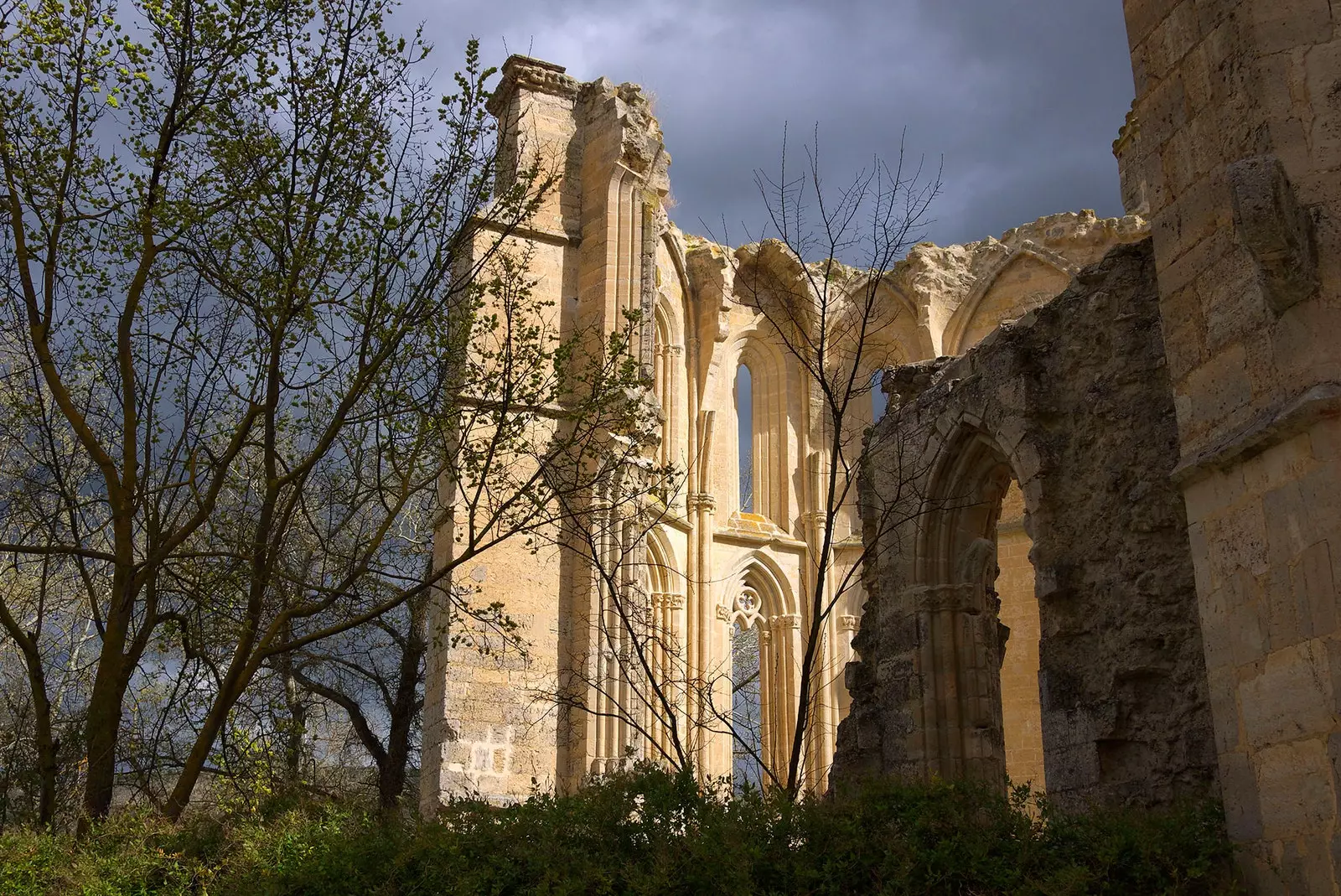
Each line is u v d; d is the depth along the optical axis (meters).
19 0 12.75
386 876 9.67
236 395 14.43
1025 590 26.28
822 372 13.01
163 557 13.35
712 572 30.66
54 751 13.54
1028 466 13.29
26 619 23.22
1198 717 10.87
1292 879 8.24
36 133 13.13
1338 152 8.73
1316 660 8.16
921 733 14.85
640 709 22.44
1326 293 8.52
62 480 14.46
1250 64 9.21
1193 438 9.62
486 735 21.31
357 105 13.64
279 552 15.13
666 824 9.40
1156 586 11.56
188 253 13.52
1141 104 10.66
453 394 14.37
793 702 31.02
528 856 9.20
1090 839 8.94
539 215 25.58
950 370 15.70
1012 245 32.91
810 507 32.56
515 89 26.80
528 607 22.19
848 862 8.69
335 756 28.92
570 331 25.23
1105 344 12.91
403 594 13.16
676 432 31.17
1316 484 8.31
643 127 26.44
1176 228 10.05
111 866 11.47
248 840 11.71
